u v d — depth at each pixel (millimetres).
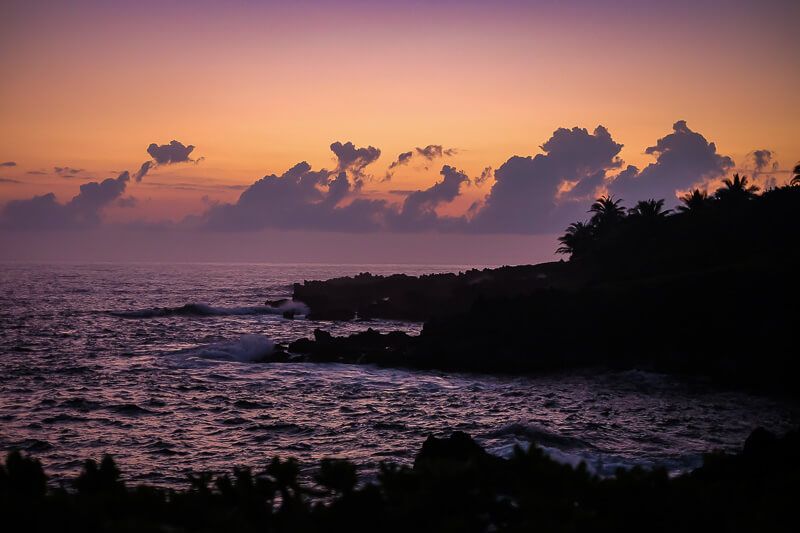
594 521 5887
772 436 10727
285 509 6293
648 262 65000
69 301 121688
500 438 23641
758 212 65375
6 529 5000
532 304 51031
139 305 112875
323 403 33594
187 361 48656
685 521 6148
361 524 6070
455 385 39812
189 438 25828
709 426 28328
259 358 49906
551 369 45094
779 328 40969
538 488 6188
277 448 24031
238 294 151000
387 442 24844
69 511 5176
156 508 5895
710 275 48594
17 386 38688
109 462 6508
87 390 37375
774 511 6703
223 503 6402
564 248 92875
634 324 47031
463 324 51500
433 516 5965
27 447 24281
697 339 44031
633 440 24828
